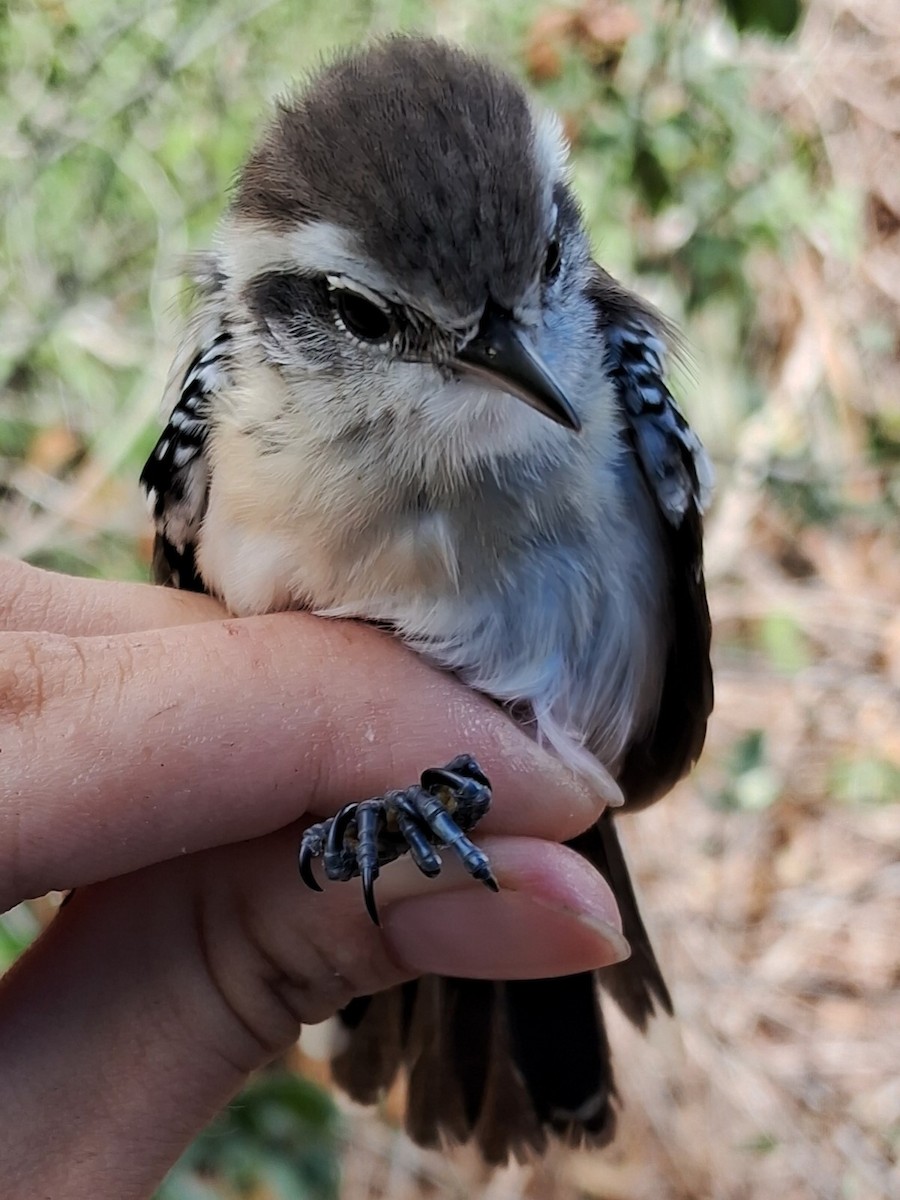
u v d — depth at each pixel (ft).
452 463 0.40
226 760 0.37
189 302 0.46
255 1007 0.39
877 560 1.00
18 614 0.42
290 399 0.41
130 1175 0.37
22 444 0.83
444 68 0.41
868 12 1.08
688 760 0.47
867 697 0.94
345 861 0.38
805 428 1.00
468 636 0.41
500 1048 0.47
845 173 1.05
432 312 0.39
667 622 0.45
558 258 0.42
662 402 0.43
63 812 0.35
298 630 0.40
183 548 0.46
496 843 0.40
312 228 0.40
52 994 0.38
